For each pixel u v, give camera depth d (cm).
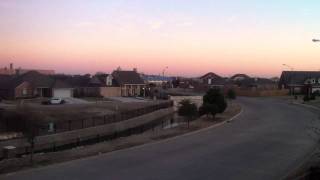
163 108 6950
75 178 2002
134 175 2106
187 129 4138
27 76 8838
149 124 5550
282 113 6347
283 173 2222
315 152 2809
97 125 4628
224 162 2503
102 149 2820
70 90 9306
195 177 2100
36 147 3469
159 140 3331
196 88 14088
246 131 4081
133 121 5291
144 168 2277
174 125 4894
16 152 3209
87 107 6700
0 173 2055
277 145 3209
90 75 10906
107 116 5416
